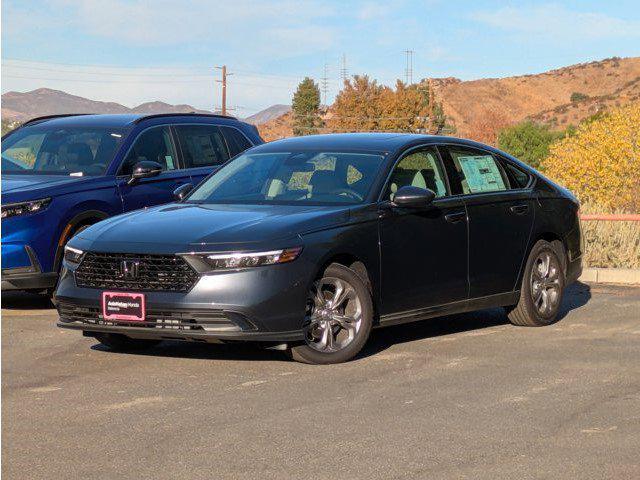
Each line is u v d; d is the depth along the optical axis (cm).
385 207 839
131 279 765
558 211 1006
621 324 984
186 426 614
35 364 794
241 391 703
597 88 19562
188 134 1234
